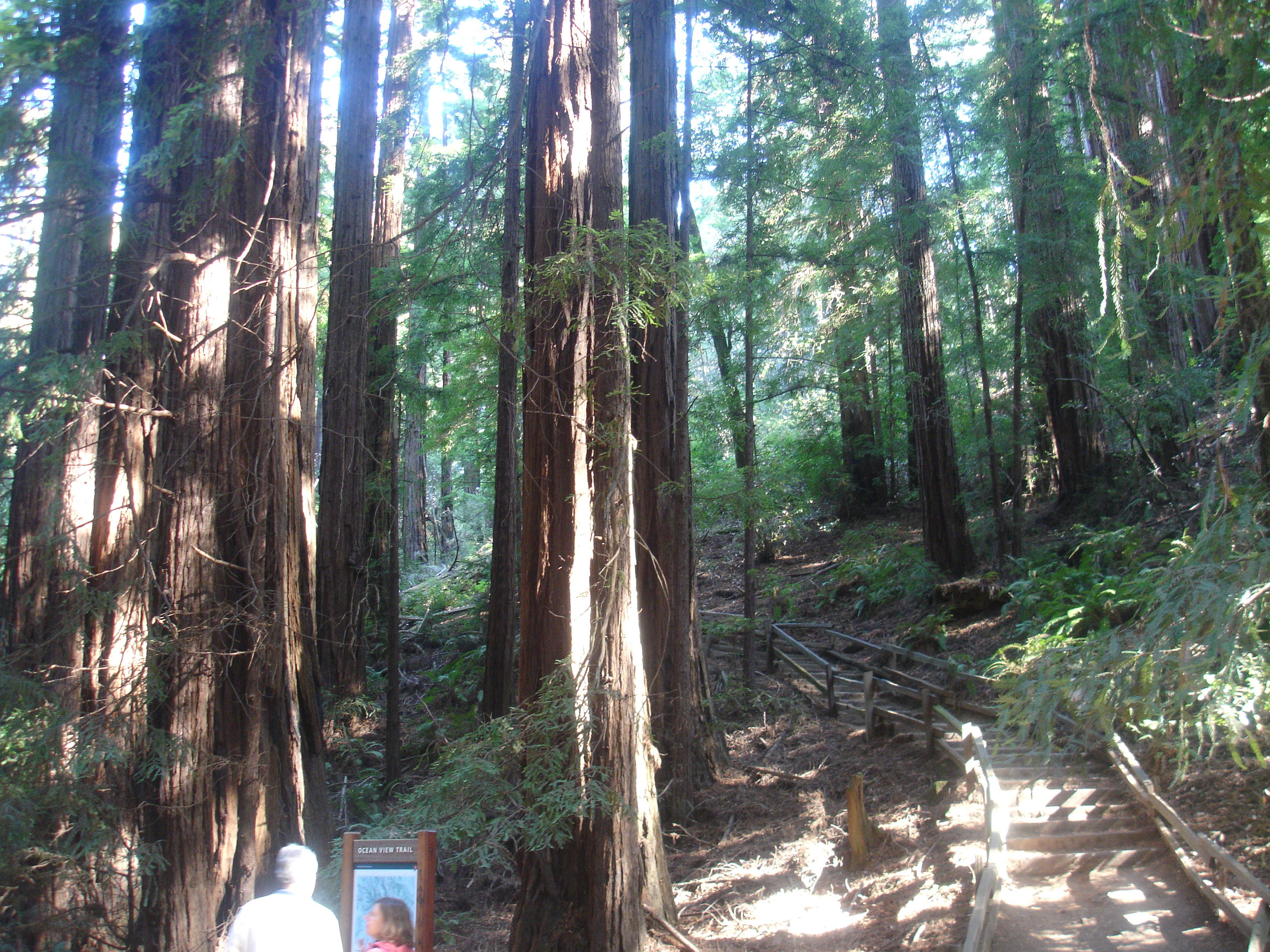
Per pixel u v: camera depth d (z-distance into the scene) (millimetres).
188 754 6266
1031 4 8289
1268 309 2986
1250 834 5766
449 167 14875
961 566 14883
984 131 12961
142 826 6156
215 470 6742
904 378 16469
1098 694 2980
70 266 6254
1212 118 3105
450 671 15039
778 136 12125
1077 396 14945
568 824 5906
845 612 17078
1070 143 13859
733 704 12586
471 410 12500
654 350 10016
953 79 13094
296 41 7668
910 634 13594
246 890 6480
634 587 6160
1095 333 13500
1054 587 11562
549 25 6738
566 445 6246
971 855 6617
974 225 14633
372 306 9375
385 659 16094
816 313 19344
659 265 6277
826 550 21141
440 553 24875
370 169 13109
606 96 6812
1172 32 3281
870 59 11875
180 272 6652
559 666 5875
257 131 7391
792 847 8305
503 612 11312
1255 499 2947
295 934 3695
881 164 12141
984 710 9117
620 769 5832
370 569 13984
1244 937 5012
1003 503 17203
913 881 6691
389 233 15562
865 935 6133
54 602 6125
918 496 21219
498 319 6918
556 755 5496
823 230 13984
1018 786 7324
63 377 5156
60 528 6031
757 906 7277
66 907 5629
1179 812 6348
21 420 5512
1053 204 12305
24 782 5289
